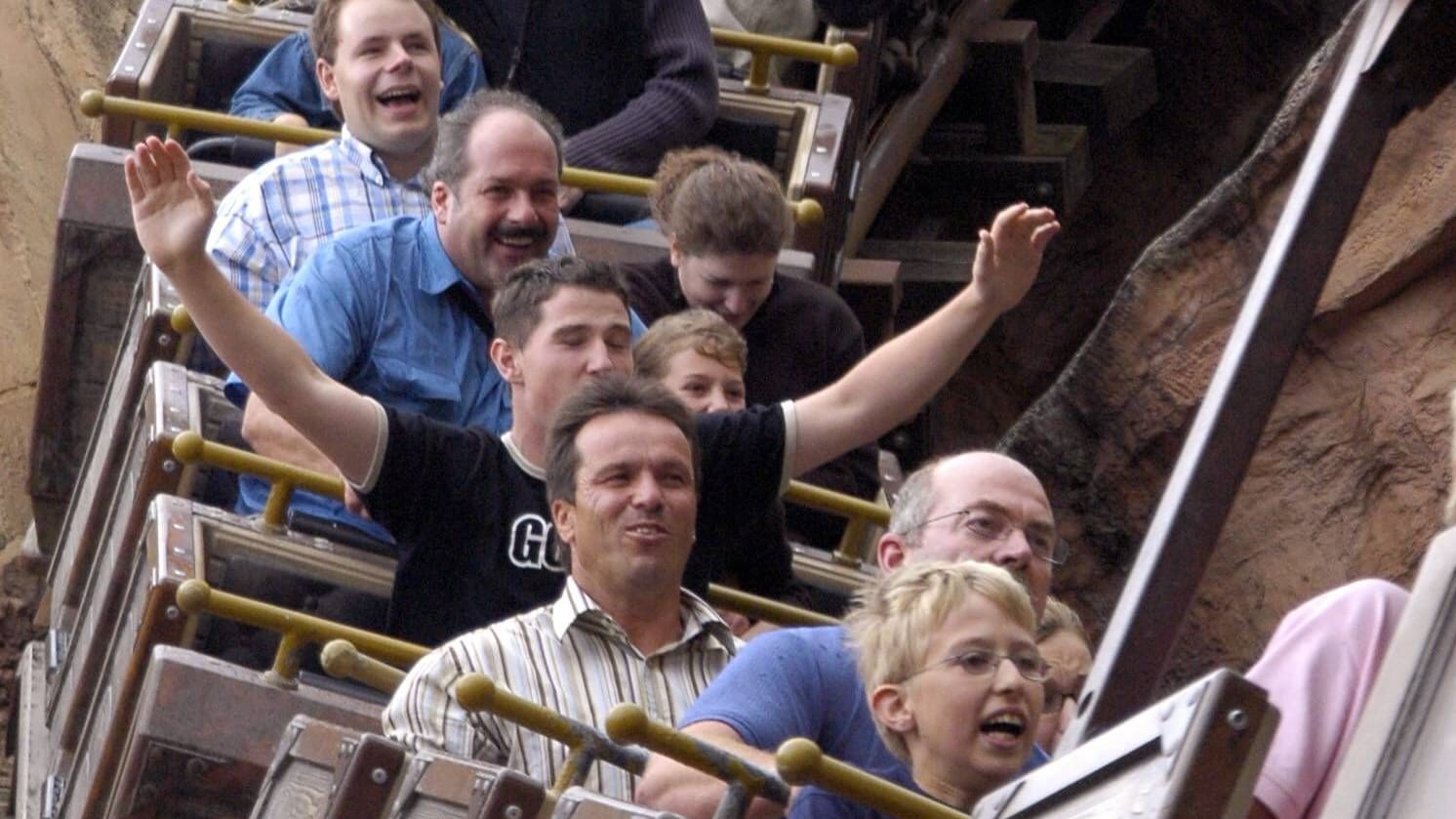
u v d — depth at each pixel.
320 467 20.75
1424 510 25.78
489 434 19.44
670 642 17.62
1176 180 45.66
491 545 19.09
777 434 19.83
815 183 29.61
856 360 24.92
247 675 18.59
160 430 20.98
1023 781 11.67
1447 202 25.19
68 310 26.50
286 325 21.80
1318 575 26.59
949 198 43.41
